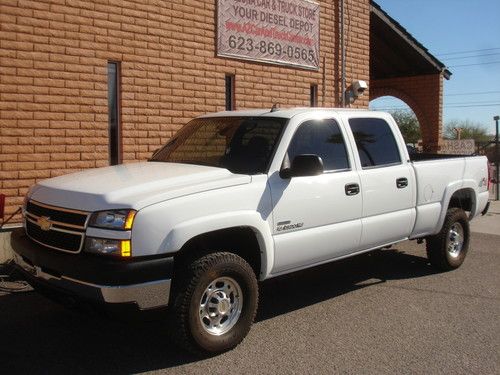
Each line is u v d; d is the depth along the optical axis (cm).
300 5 1051
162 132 844
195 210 431
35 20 702
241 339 463
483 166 788
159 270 407
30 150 707
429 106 1496
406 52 1401
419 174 657
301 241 513
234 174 487
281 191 495
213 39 905
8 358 441
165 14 836
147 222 405
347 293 631
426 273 723
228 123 572
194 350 435
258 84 988
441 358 452
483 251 869
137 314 419
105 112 777
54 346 467
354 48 1187
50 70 718
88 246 408
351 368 430
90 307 412
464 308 581
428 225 679
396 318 548
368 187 583
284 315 553
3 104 682
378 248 621
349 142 581
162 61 837
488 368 435
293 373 420
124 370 422
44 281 434
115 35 780
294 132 529
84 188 439
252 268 500
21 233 485
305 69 1079
